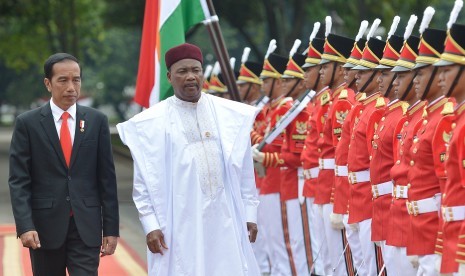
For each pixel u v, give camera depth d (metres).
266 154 19.30
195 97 13.63
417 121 13.42
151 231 13.43
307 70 18.38
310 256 19.48
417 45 13.65
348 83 17.03
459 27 11.76
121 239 27.16
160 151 13.51
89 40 105.62
